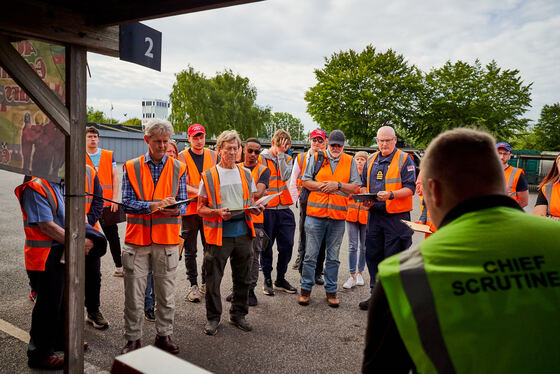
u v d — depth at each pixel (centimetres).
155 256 306
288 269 562
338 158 428
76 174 243
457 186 92
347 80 3338
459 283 78
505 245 81
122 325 357
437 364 75
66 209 243
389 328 86
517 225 85
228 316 385
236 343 330
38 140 263
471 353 73
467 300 76
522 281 77
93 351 307
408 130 3419
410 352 79
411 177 399
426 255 85
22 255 555
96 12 233
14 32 200
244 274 353
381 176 416
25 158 273
